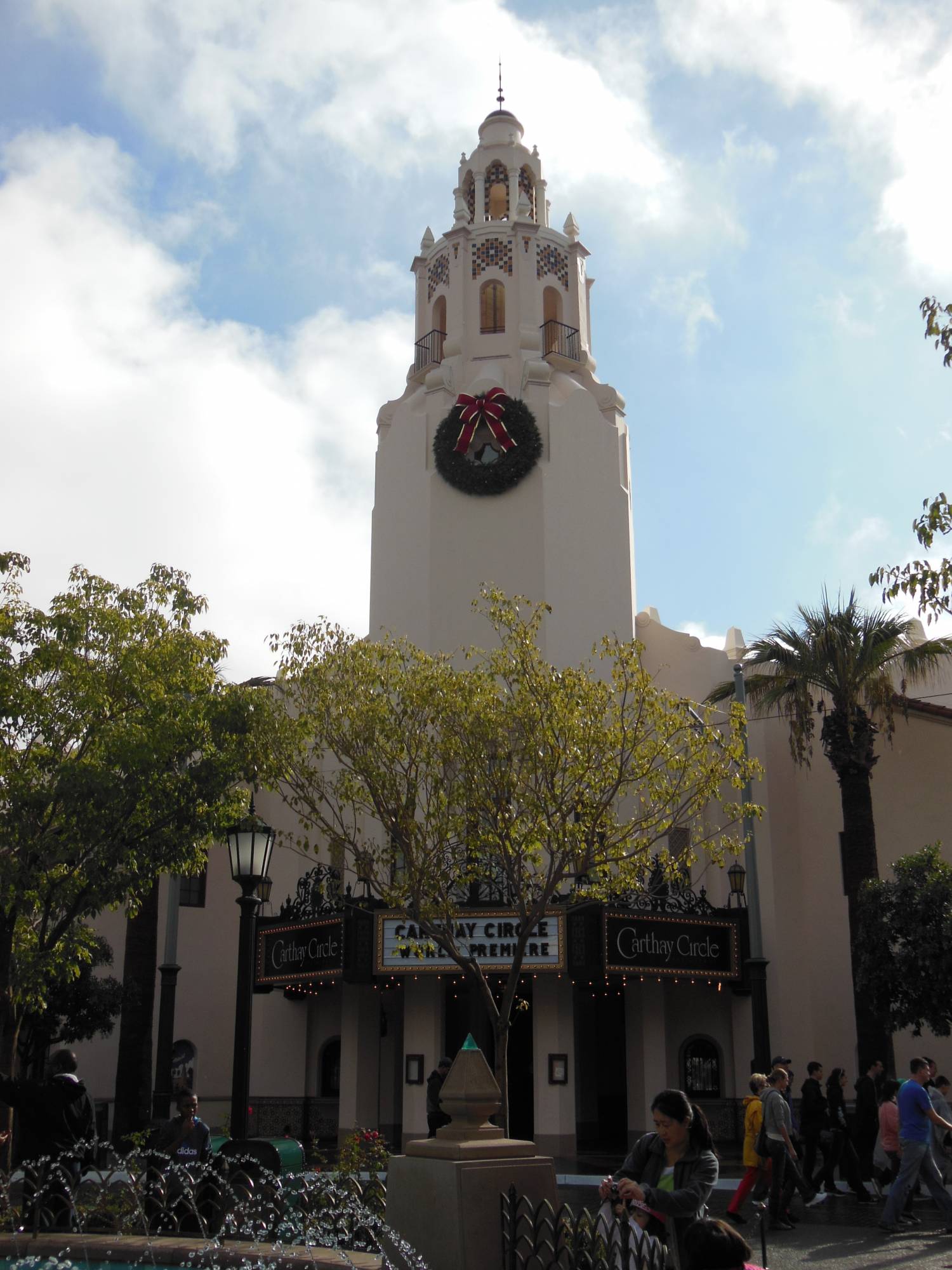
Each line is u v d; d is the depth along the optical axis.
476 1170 8.08
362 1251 11.04
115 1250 9.67
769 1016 26.86
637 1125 25.94
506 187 36.50
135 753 16.72
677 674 30.48
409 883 17.44
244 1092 13.54
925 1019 19.17
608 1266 6.49
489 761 17.48
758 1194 14.09
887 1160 15.67
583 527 30.84
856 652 23.36
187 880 31.61
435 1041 25.77
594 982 25.48
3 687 16.52
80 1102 11.55
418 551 31.16
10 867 16.09
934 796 27.55
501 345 32.97
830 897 27.92
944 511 12.08
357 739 18.12
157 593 18.81
